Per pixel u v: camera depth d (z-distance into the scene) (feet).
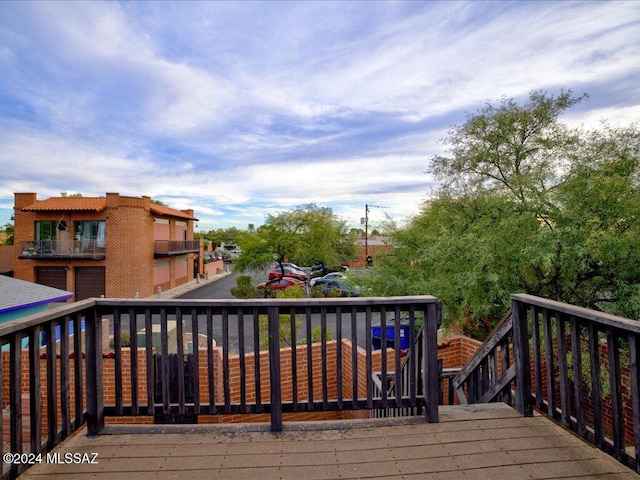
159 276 72.08
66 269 61.93
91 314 6.73
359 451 6.01
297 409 6.93
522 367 7.41
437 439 6.39
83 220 61.31
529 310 8.55
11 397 5.10
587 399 16.28
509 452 5.97
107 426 6.78
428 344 7.07
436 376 7.06
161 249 70.64
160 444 6.23
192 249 85.15
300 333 31.12
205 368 18.72
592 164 20.51
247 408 6.89
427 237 25.64
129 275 62.08
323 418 19.47
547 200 21.01
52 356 5.84
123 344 25.81
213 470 5.48
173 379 14.47
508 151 25.72
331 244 74.69
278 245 66.54
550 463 5.66
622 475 5.34
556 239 18.56
